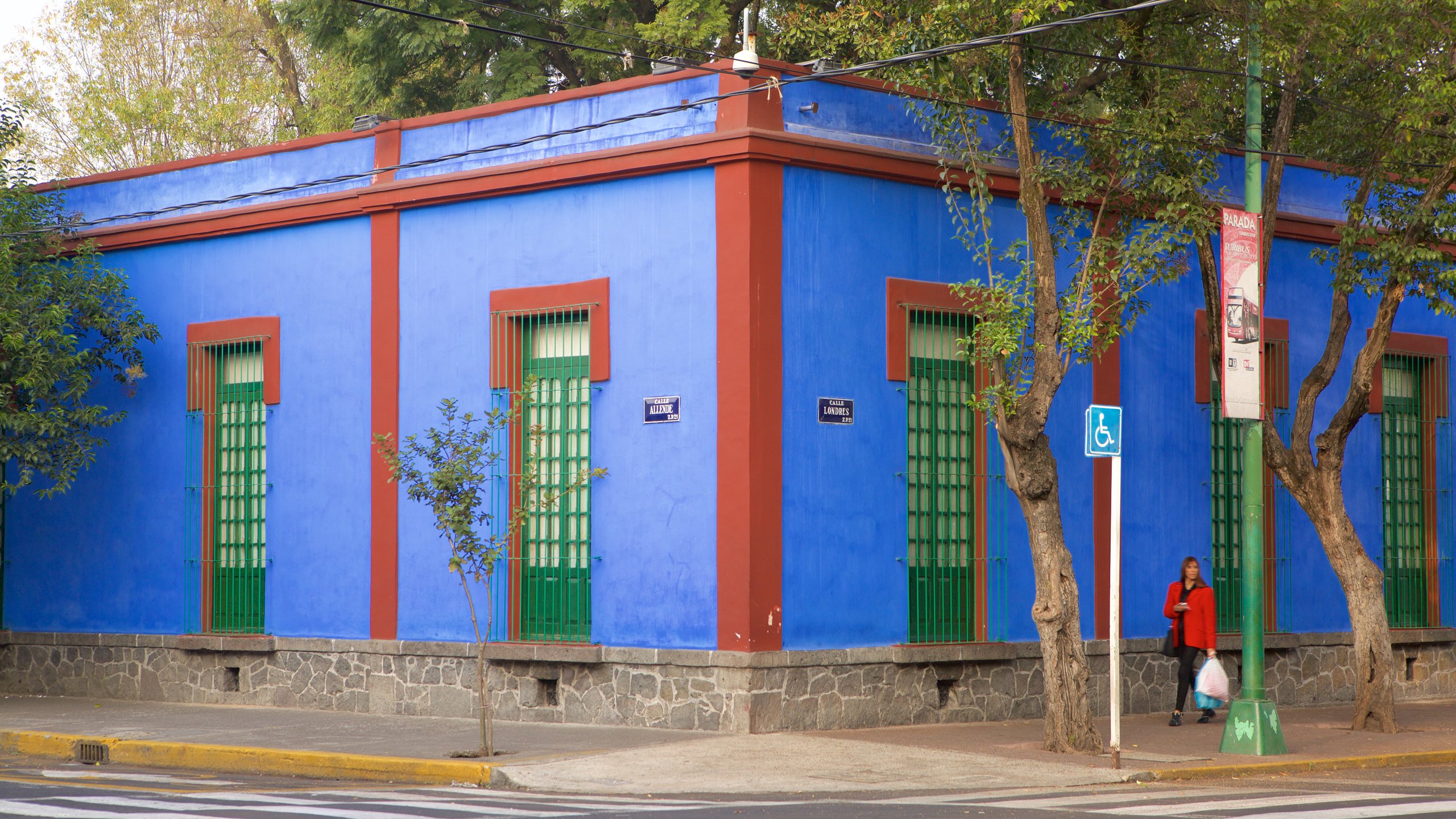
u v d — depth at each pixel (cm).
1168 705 1762
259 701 1797
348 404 1764
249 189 1888
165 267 1942
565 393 1609
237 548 1858
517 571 1619
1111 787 1183
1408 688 2002
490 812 1014
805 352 1490
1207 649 1590
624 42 3038
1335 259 1659
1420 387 2081
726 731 1427
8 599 2052
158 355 1936
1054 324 1353
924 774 1212
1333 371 1588
